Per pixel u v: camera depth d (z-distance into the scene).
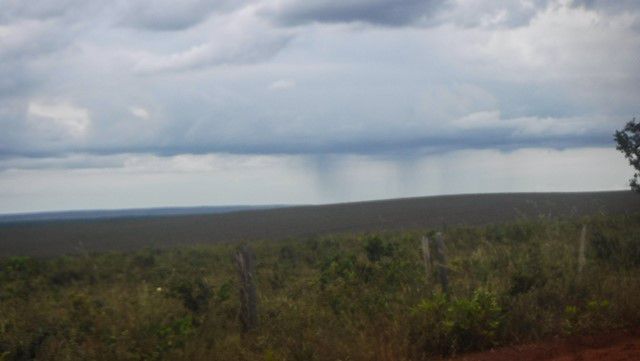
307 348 11.62
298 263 24.95
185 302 15.16
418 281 15.82
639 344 11.77
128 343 12.23
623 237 21.70
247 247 13.77
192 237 60.97
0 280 21.88
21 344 12.49
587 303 13.52
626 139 29.86
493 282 15.20
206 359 11.75
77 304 15.16
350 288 15.71
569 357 11.30
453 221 57.38
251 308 13.59
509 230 29.28
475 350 12.23
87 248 53.03
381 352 11.42
